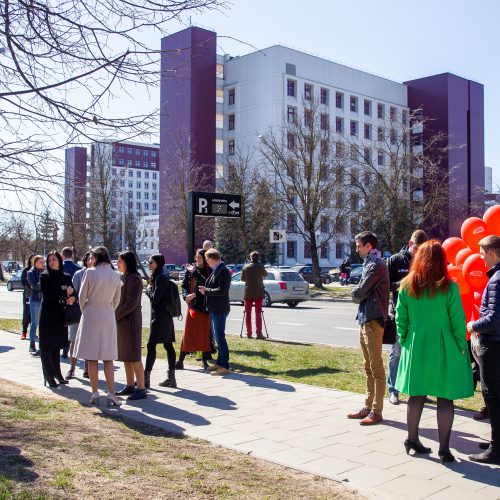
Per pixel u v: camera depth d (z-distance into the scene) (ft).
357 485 15.19
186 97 199.93
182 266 181.06
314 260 129.29
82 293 23.76
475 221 24.41
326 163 132.98
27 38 15.88
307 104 189.06
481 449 18.34
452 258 25.55
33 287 38.24
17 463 15.62
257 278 47.29
